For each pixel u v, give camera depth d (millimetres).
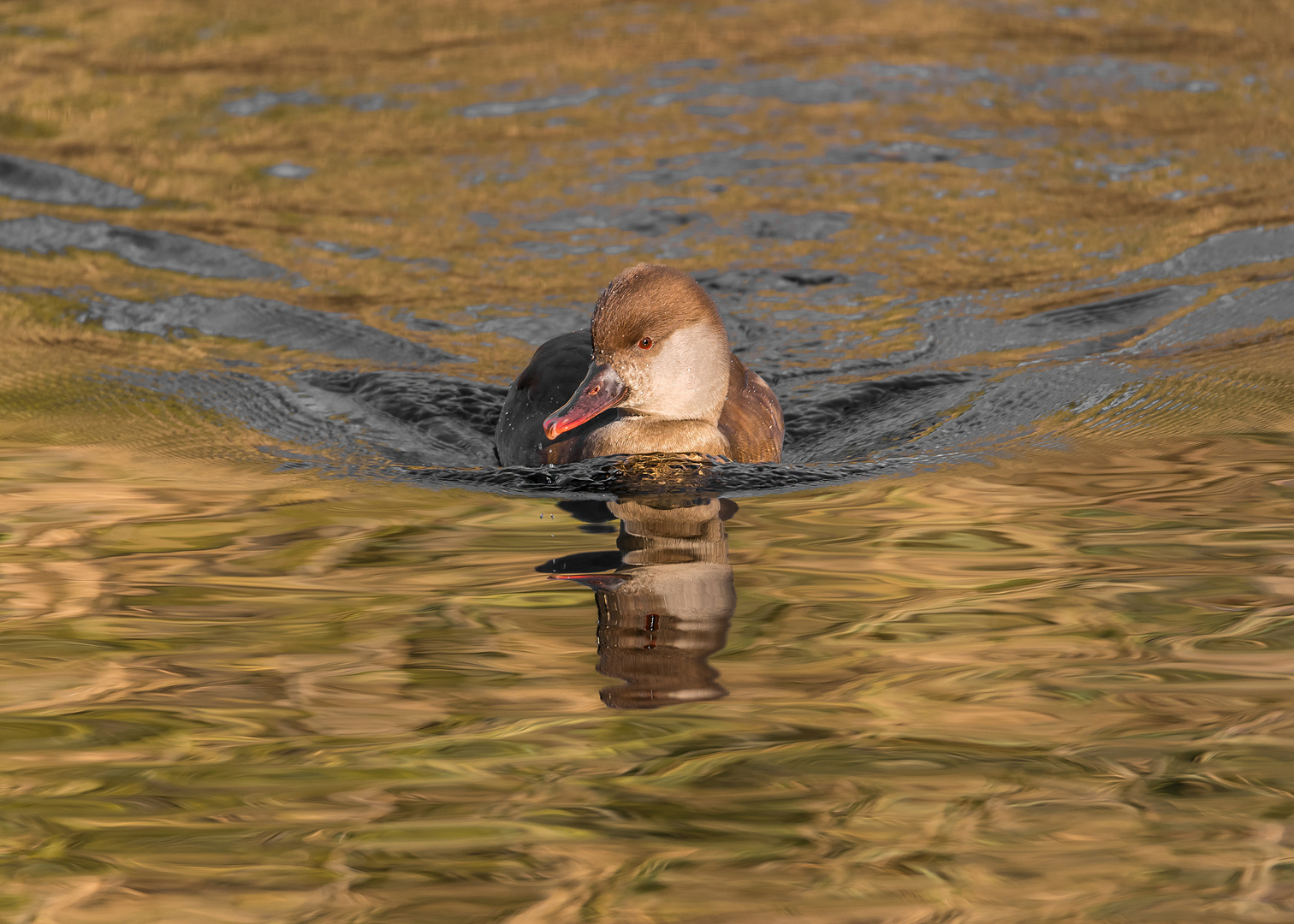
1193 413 13086
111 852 6617
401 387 14156
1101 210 18000
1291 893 6164
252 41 23500
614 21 24594
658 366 12148
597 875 6438
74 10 24781
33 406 13508
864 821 6840
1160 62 22344
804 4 25188
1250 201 17859
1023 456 12367
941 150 19734
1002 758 7383
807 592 9508
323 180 19000
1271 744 7410
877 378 14383
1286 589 9312
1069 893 6230
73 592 9516
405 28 24250
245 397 13820
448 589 9586
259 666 8484
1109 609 9133
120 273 16547
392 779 7254
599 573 9883
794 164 19375
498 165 19375
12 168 18875
